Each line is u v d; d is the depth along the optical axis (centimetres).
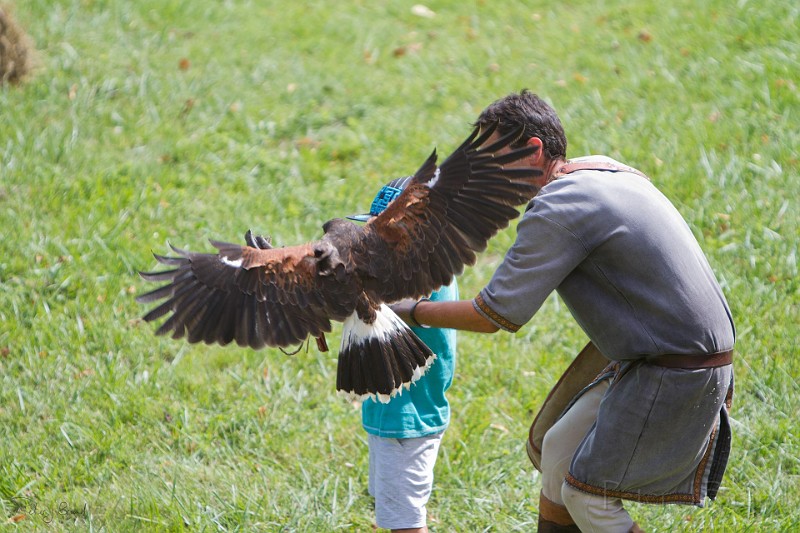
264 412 1047
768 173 1377
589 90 1680
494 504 915
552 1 2073
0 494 930
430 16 2045
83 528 875
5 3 1664
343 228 666
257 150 1552
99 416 1030
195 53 1825
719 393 666
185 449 999
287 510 905
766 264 1202
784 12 1834
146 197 1388
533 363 1116
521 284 650
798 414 985
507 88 1720
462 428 1012
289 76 1780
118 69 1733
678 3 1969
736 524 845
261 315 632
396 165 1523
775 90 1576
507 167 682
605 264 652
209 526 870
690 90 1644
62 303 1198
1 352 1115
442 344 755
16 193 1366
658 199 662
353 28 1984
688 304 644
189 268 630
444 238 669
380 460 768
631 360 671
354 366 661
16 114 1552
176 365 1112
